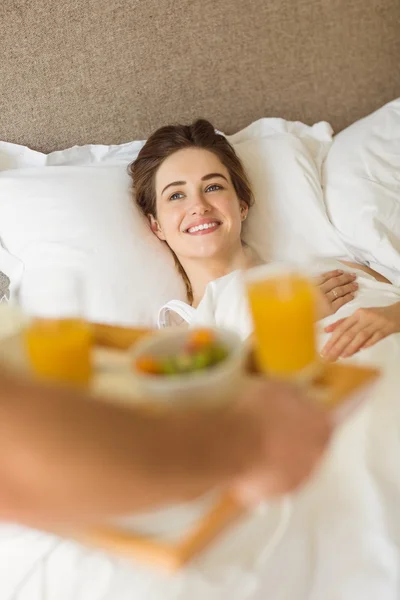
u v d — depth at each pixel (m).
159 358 1.00
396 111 2.22
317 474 1.08
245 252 2.10
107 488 0.71
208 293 1.70
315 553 0.99
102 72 2.22
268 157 2.17
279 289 0.96
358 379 0.99
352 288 1.76
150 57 2.25
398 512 1.06
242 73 2.37
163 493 0.73
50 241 1.93
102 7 2.16
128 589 0.96
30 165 2.15
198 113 2.36
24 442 0.70
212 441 0.77
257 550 0.98
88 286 1.89
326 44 2.44
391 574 0.97
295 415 0.82
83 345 1.00
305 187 2.11
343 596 0.96
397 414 1.21
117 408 0.75
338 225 2.07
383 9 2.48
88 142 2.26
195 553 0.80
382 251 1.96
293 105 2.46
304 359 0.96
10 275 1.97
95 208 1.99
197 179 1.95
